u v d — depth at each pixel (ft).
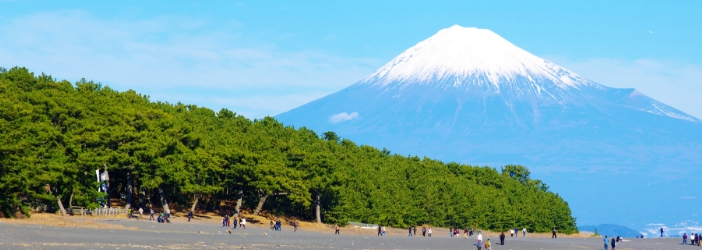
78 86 627.87
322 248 333.62
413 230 635.25
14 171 363.97
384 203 634.02
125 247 281.13
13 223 342.64
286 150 589.73
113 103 581.94
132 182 500.74
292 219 579.07
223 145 567.59
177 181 474.90
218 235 377.91
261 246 322.75
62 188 417.69
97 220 408.67
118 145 467.11
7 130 384.88
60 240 290.56
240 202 534.78
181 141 533.96
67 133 450.30
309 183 553.64
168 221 452.76
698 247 564.71
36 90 556.92
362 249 342.44
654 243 625.00
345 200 577.84
